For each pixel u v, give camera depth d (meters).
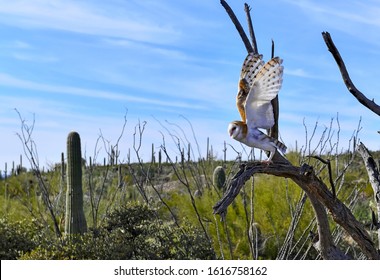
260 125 5.27
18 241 9.80
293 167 5.63
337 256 6.57
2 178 21.94
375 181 6.64
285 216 11.98
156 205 12.37
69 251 9.17
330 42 5.78
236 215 12.13
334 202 6.04
